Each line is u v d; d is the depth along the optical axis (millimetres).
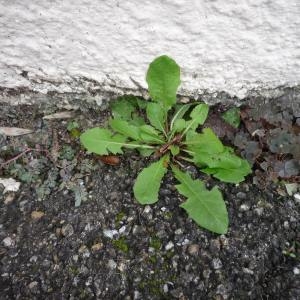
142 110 325
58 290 260
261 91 319
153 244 273
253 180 296
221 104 326
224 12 258
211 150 285
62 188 300
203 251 269
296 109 318
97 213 287
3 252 276
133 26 270
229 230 277
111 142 296
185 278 260
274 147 300
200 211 267
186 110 318
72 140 319
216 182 297
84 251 273
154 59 276
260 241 273
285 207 287
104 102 328
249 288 256
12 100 329
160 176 286
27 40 282
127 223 282
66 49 290
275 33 272
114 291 258
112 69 304
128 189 296
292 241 275
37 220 288
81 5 257
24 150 314
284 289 256
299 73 302
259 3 252
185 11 259
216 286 257
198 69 302
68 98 328
